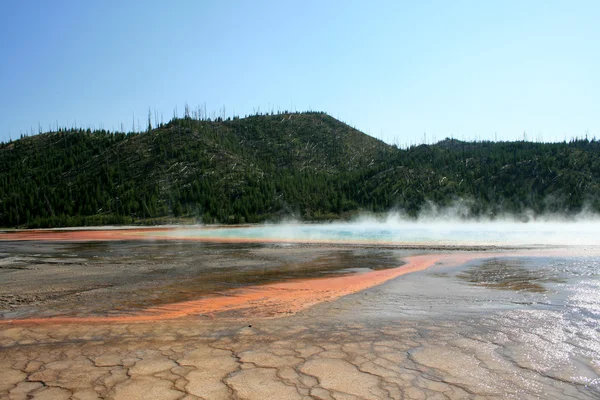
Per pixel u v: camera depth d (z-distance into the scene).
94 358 5.70
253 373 5.07
